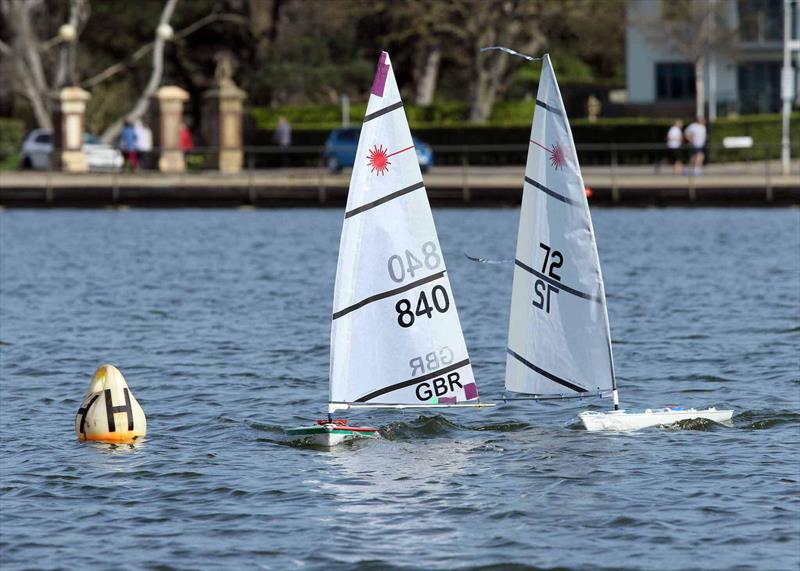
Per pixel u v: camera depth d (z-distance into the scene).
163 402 51.53
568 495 38.12
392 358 43.59
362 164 43.06
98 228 128.38
